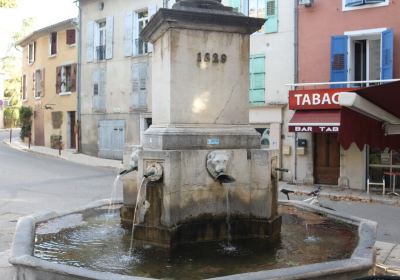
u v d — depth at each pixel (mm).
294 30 20156
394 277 3117
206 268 4746
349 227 6473
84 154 29844
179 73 5926
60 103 32656
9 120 55562
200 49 6047
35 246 5453
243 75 6297
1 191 15438
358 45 19328
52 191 15625
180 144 5734
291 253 5254
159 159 5508
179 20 5836
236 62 6254
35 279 4375
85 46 29906
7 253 7746
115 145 27875
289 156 20328
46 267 4262
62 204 13094
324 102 18344
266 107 20844
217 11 6074
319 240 5809
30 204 13062
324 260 4945
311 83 18562
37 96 36219
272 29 20672
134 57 26609
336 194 17000
